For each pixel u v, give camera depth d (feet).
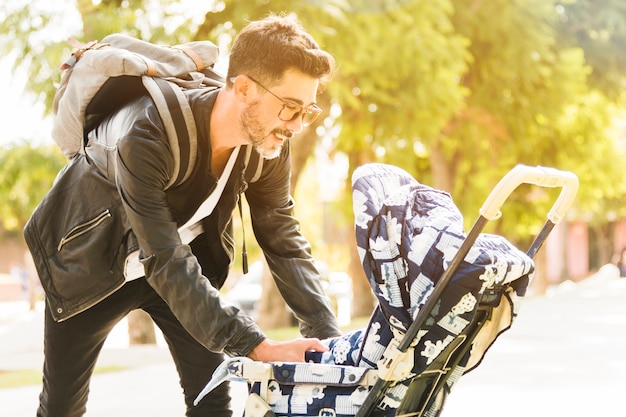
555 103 70.33
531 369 33.65
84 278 11.18
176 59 11.43
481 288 9.00
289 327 64.80
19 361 42.37
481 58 66.39
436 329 9.21
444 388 10.19
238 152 11.26
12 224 91.30
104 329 11.90
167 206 10.55
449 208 9.62
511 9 64.85
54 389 11.90
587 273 227.81
